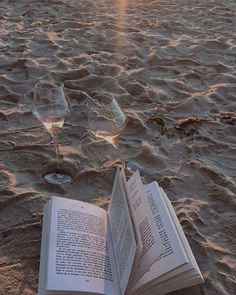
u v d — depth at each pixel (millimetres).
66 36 1502
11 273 580
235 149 897
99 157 833
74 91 1090
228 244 652
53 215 573
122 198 562
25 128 930
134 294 499
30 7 1820
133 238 494
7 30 1532
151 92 1130
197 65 1323
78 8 1841
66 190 740
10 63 1257
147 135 928
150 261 509
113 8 1879
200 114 1042
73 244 541
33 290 559
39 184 752
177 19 1761
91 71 1225
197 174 804
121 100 1081
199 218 693
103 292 494
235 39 1552
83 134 909
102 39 1489
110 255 542
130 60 1323
